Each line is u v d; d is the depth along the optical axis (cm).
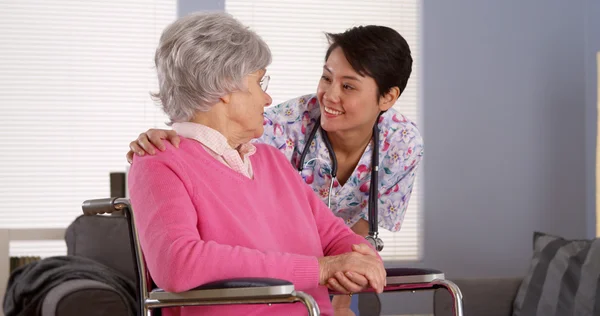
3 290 378
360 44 203
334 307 211
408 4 444
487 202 438
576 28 443
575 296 276
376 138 221
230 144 158
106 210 150
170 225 140
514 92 441
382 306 415
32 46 452
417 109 437
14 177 450
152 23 457
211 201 150
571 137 441
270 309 150
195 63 150
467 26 441
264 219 157
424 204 434
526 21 443
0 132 449
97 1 455
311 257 145
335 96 204
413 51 439
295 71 444
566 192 440
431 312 418
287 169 171
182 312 147
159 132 153
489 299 298
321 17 446
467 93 439
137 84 457
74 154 453
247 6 443
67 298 299
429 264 434
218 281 134
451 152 437
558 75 443
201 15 154
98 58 455
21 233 388
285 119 221
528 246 439
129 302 314
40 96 452
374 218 222
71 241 378
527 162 441
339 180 226
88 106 454
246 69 153
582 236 439
